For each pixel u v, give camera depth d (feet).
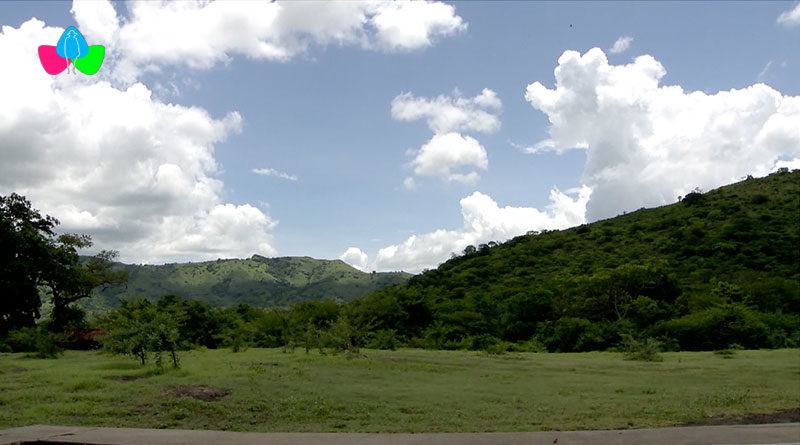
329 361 68.03
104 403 32.81
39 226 131.64
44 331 102.68
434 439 22.86
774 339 109.70
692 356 89.61
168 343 56.59
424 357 84.69
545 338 128.47
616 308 140.67
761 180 264.31
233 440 22.68
